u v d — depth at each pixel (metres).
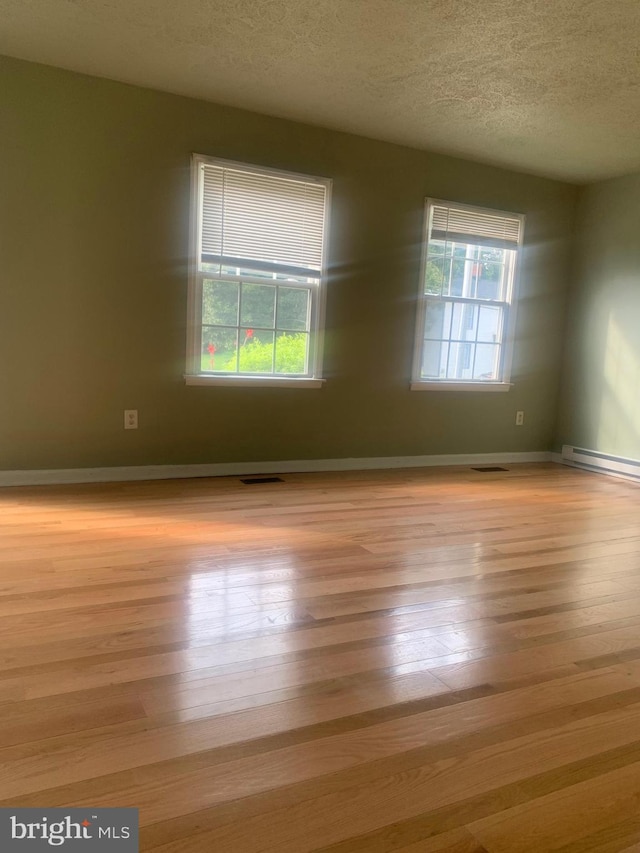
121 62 3.35
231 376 4.08
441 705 1.59
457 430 4.98
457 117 3.87
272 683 1.65
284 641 1.89
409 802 1.24
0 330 3.51
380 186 4.36
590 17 2.68
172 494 3.61
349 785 1.28
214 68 3.36
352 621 2.05
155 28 2.96
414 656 1.83
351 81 3.43
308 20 2.82
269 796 1.24
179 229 3.82
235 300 4.06
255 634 1.93
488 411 5.09
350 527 3.12
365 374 4.52
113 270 3.71
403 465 4.79
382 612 2.13
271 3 2.69
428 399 4.81
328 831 1.16
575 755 1.41
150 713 1.49
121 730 1.42
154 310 3.83
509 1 2.58
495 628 2.05
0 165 3.40
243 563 2.54
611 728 1.52
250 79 3.47
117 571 2.39
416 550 2.81
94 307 3.69
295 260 4.14
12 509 3.19
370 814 1.21
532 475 4.74
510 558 2.76
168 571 2.41
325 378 4.38
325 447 4.47
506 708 1.58
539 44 2.93
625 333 4.81
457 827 1.18
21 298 3.53
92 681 1.62
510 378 5.14
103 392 3.78
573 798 1.27
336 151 4.19
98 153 3.59
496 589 2.39
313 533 2.99
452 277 4.80
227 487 3.84
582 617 2.16
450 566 2.62
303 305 4.26
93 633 1.89
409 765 1.35
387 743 1.42
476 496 3.94
